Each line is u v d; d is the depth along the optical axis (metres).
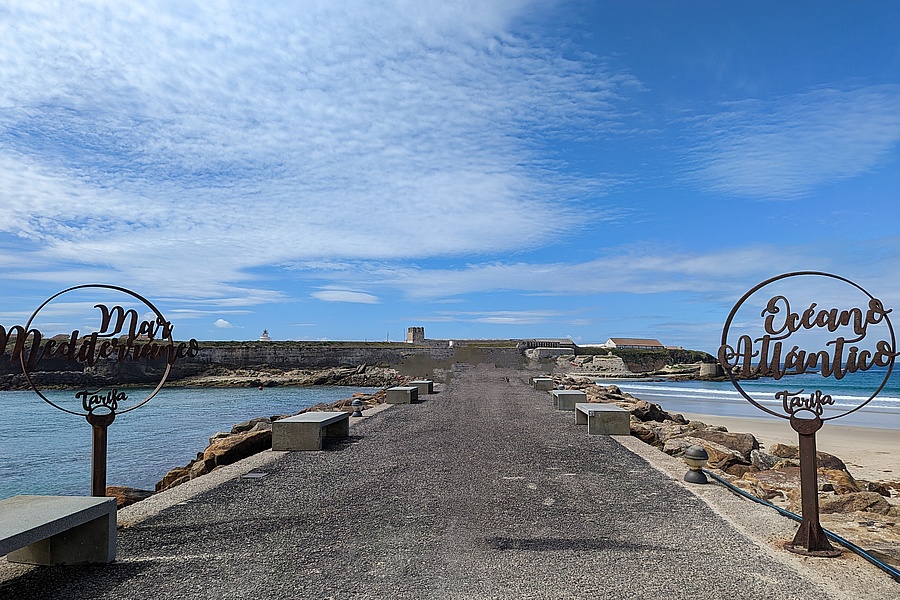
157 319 6.53
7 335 5.53
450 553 5.21
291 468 9.05
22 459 20.70
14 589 4.39
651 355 113.81
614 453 10.44
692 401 45.03
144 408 41.97
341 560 5.02
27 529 4.13
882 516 6.89
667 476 8.53
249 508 6.70
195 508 6.70
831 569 4.84
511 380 35.66
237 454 11.47
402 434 12.75
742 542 5.52
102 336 6.09
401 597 4.28
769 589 4.43
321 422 10.75
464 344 98.31
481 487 7.79
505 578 4.63
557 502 7.02
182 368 76.56
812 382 71.88
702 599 4.26
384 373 76.38
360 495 7.34
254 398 53.00
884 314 5.23
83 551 4.90
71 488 16.31
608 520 6.26
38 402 50.12
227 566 4.88
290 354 84.50
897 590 4.42
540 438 12.21
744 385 69.06
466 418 15.75
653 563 4.96
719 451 11.52
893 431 25.00
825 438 22.53
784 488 8.62
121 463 19.81
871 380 74.25
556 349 94.94
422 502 7.00
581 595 4.32
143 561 4.98
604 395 24.55
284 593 4.34
